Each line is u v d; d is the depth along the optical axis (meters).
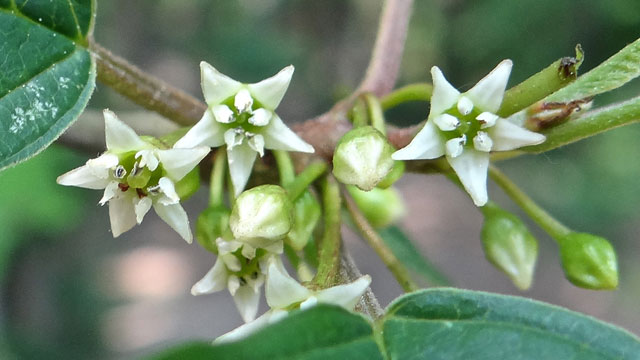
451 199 0.24
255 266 0.06
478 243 0.23
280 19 0.24
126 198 0.05
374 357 0.05
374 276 0.20
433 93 0.05
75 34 0.06
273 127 0.06
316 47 0.24
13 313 0.18
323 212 0.06
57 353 0.18
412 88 0.06
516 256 0.06
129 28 0.25
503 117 0.05
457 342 0.05
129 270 0.23
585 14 0.19
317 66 0.24
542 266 0.21
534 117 0.05
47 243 0.19
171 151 0.05
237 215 0.05
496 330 0.05
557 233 0.06
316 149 0.06
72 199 0.13
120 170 0.05
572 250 0.06
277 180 0.06
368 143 0.05
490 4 0.20
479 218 0.24
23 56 0.06
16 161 0.05
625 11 0.18
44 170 0.12
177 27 0.25
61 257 0.19
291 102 0.23
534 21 0.19
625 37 0.18
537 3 0.19
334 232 0.06
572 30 0.19
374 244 0.06
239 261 0.06
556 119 0.05
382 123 0.06
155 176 0.06
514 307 0.05
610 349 0.05
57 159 0.13
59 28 0.06
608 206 0.20
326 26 0.24
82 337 0.18
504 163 0.21
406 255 0.08
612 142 0.20
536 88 0.05
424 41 0.22
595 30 0.19
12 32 0.06
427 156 0.05
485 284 0.21
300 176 0.06
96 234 0.20
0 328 0.16
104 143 0.07
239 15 0.24
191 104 0.06
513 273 0.06
